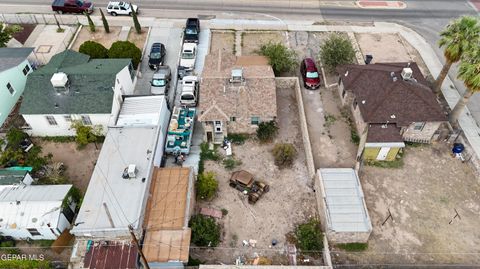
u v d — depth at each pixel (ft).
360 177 114.83
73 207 104.68
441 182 114.32
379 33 166.50
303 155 120.98
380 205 108.68
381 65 133.49
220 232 102.99
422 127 119.34
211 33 165.48
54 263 96.27
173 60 152.25
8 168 110.52
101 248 90.27
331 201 102.06
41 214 97.30
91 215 93.45
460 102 120.98
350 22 172.14
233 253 98.84
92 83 121.90
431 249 100.01
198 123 131.23
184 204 98.78
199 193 108.99
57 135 125.90
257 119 122.42
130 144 109.60
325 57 142.92
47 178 112.06
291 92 141.49
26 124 126.21
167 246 91.56
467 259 98.32
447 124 127.95
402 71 123.65
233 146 123.34
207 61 137.59
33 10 174.91
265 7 179.73
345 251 99.35
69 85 121.90
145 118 120.37
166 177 104.68
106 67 128.98
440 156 120.98
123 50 141.69
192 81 135.85
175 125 122.83
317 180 108.47
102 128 122.62
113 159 105.60
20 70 133.08
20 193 101.76
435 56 155.63
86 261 88.33
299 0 183.73
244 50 157.69
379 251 99.50
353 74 129.90
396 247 100.27
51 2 180.24
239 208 108.17
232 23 169.78
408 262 97.76
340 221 98.12
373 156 118.01
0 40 144.97
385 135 114.73
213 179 109.60
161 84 136.15
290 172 116.57
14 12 173.27
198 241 99.04
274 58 141.18
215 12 175.83
